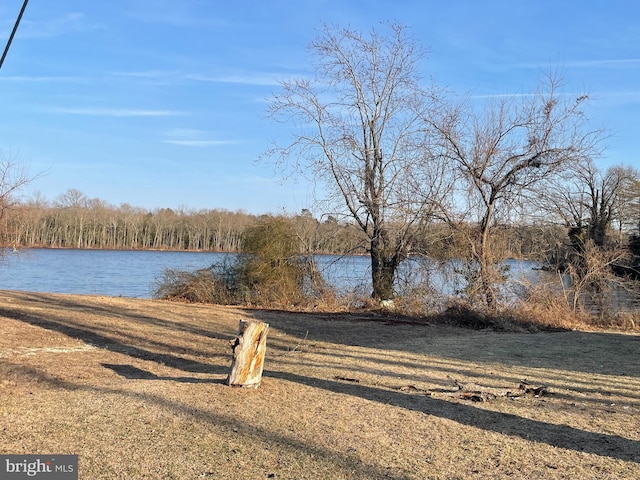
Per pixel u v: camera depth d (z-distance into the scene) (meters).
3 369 7.13
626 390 7.87
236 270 20.12
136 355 9.05
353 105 20.09
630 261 21.41
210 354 9.62
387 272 19.50
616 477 4.46
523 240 18.73
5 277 32.28
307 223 20.47
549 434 5.61
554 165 17.69
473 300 17.02
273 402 6.34
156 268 40.00
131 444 4.77
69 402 5.88
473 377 8.53
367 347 11.41
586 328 16.22
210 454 4.65
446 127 18.61
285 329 13.45
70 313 12.66
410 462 4.70
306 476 4.29
